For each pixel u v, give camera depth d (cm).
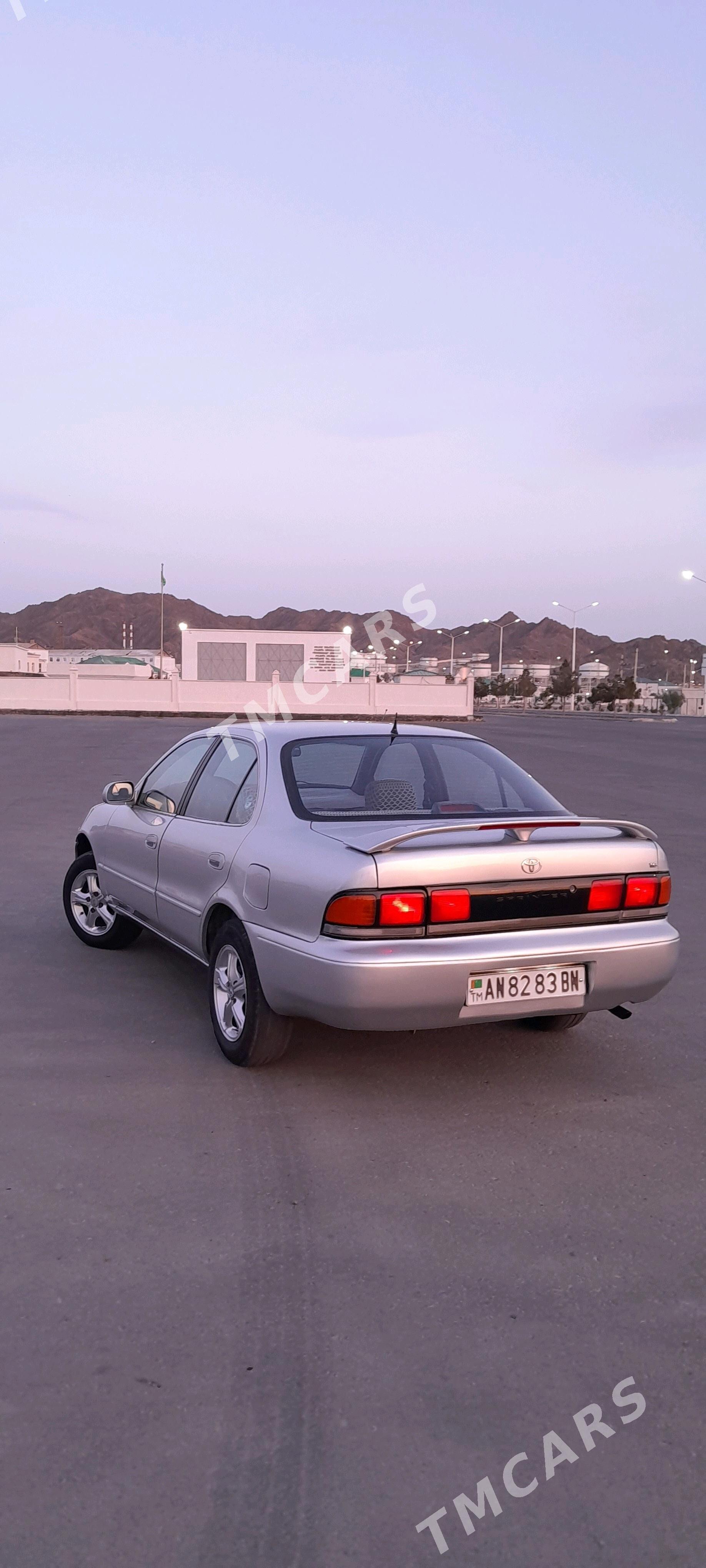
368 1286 268
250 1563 182
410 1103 392
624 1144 359
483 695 14475
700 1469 207
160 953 604
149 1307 256
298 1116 376
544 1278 273
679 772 1962
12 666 6419
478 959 356
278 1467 204
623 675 16538
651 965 388
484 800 428
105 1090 396
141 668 7362
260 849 404
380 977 348
